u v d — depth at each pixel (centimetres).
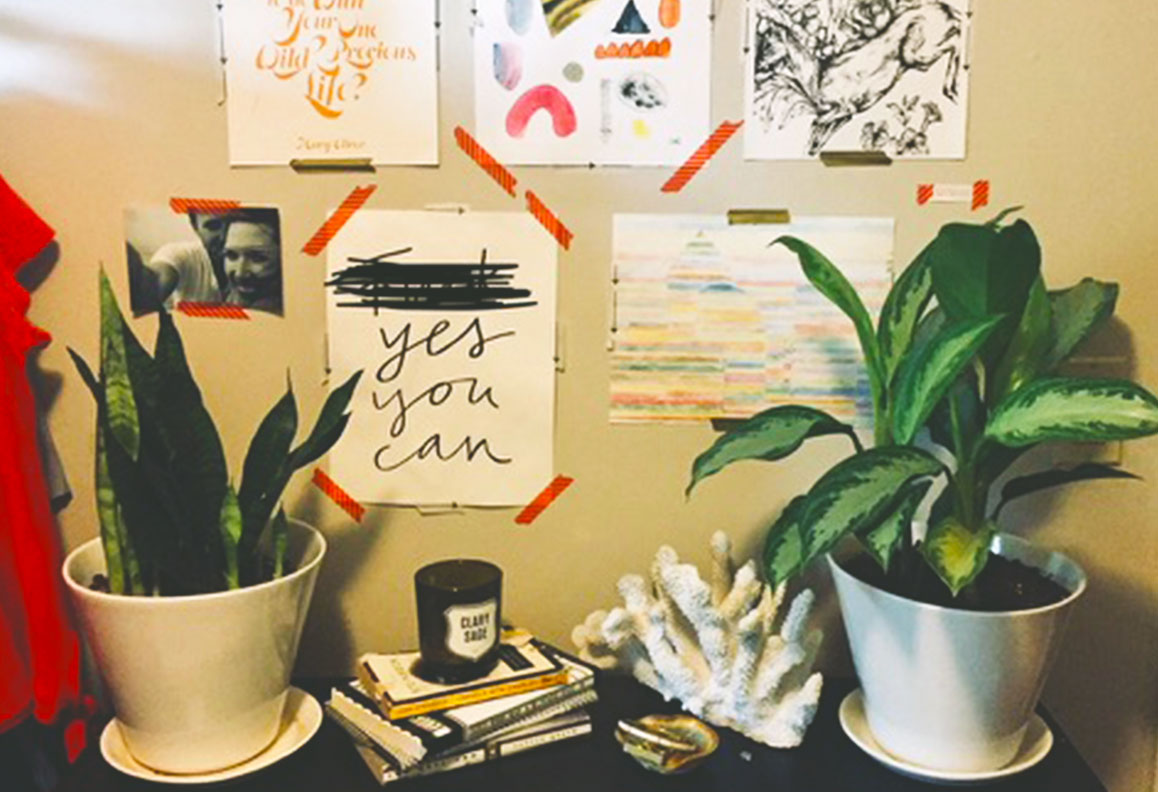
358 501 99
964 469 79
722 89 92
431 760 82
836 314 95
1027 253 74
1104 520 97
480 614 87
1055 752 87
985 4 90
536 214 95
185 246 95
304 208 95
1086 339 90
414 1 92
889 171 93
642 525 99
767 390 97
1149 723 100
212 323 97
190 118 93
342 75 93
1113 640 99
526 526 100
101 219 95
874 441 90
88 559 87
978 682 78
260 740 85
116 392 80
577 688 89
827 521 74
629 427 98
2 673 88
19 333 90
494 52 92
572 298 96
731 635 90
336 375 97
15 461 89
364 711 86
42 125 93
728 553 95
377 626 101
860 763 86
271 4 92
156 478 79
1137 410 70
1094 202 93
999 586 84
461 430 98
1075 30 90
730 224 94
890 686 82
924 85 92
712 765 85
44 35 92
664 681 93
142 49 92
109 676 81
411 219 95
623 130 93
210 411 98
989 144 92
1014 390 78
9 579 90
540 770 84
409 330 97
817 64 92
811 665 94
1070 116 92
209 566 83
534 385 97
